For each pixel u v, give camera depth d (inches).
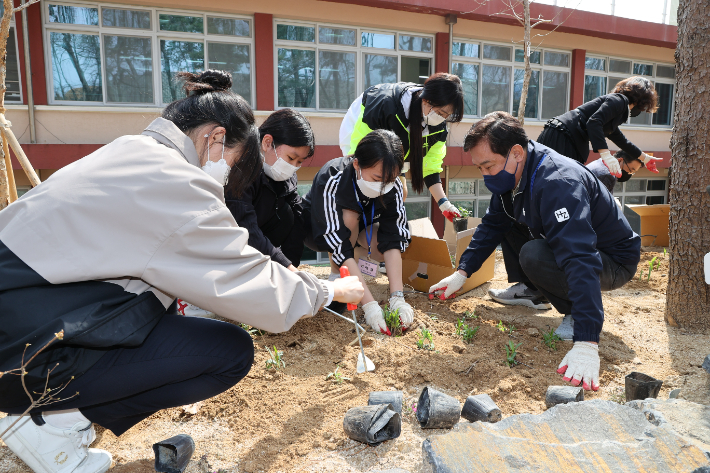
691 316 124.5
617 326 128.0
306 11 358.3
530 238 131.3
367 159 109.0
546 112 467.5
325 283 70.3
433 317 128.6
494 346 112.0
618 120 153.1
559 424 73.2
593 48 469.1
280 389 91.8
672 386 94.7
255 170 66.4
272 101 360.2
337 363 102.5
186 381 66.1
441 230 438.6
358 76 388.8
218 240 55.9
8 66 302.2
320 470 70.2
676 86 124.6
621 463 63.5
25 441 62.6
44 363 53.6
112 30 319.6
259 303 58.5
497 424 74.7
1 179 140.7
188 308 125.3
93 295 54.0
